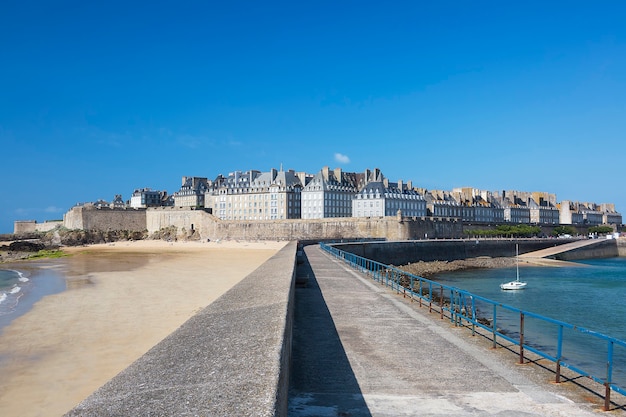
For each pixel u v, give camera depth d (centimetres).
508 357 1328
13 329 2802
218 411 495
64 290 4559
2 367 2077
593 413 944
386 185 15400
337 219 12481
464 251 11525
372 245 8894
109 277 5716
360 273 3462
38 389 1816
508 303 4697
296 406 954
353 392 1037
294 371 1184
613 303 4722
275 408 504
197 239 14812
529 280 7138
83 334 2664
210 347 780
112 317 3147
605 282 6806
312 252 5903
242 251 10769
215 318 1064
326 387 1069
